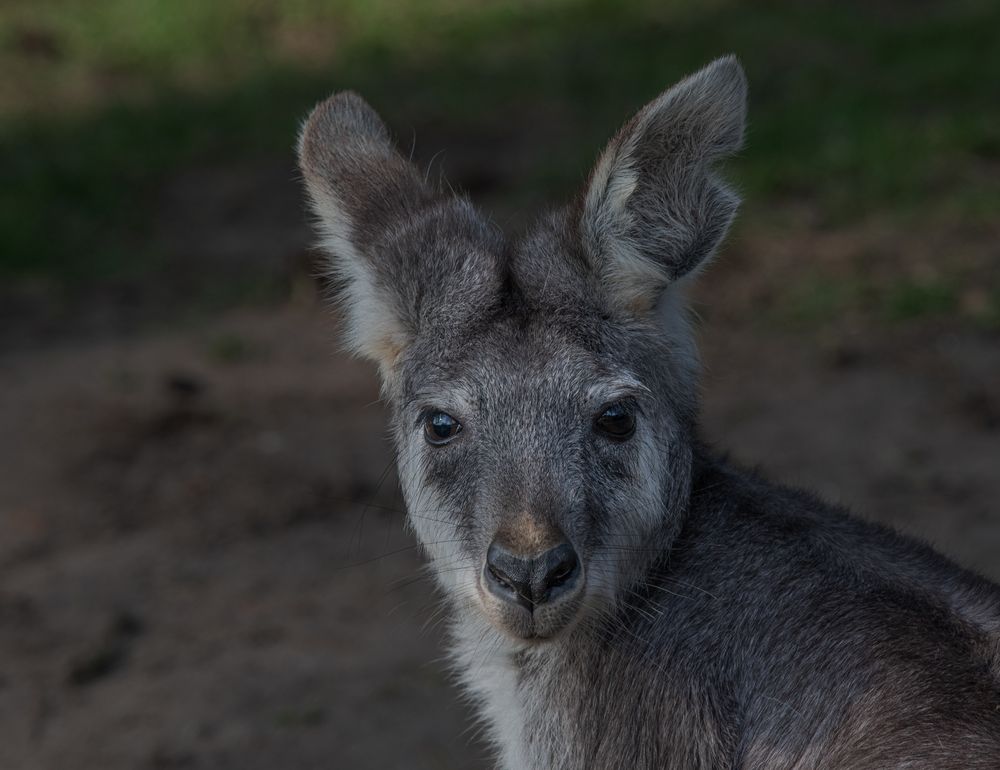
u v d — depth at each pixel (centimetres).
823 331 1611
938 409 1433
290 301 1902
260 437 1520
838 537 736
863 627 680
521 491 696
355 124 827
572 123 2406
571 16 3097
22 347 1802
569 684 734
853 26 2706
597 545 712
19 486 1447
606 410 720
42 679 1151
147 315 1892
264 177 2369
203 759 1040
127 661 1177
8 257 2081
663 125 729
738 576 720
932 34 2577
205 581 1279
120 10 3180
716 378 1531
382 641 1176
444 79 2750
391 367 797
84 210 2258
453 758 1020
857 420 1426
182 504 1400
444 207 789
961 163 1977
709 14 2977
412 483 764
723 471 782
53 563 1319
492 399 717
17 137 2580
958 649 664
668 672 710
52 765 1045
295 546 1327
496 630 709
